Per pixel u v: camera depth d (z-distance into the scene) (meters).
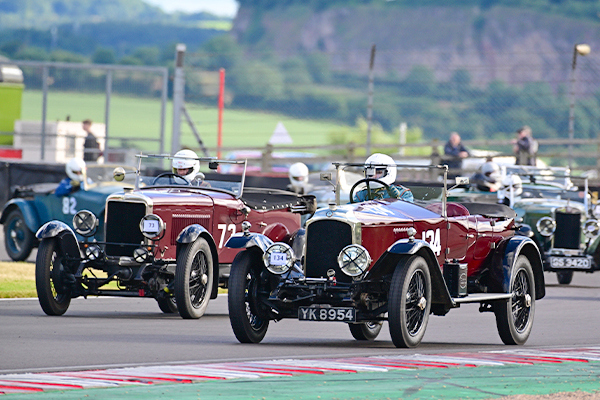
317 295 26.08
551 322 33.84
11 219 51.66
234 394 18.25
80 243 34.25
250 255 27.03
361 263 25.34
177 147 72.75
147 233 33.03
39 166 65.50
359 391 18.72
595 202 52.91
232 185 36.97
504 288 28.45
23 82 75.44
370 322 26.16
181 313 32.47
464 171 72.19
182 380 19.73
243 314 26.44
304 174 51.62
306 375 20.55
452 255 28.45
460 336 29.98
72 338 26.83
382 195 29.02
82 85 75.81
